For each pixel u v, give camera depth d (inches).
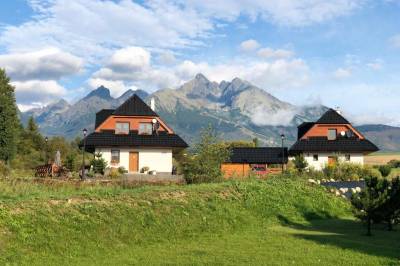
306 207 1063.6
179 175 1795.0
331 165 1646.2
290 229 871.7
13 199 741.3
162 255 634.2
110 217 751.1
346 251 655.1
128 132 2185.0
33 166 2155.5
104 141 2103.8
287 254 633.0
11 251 601.9
